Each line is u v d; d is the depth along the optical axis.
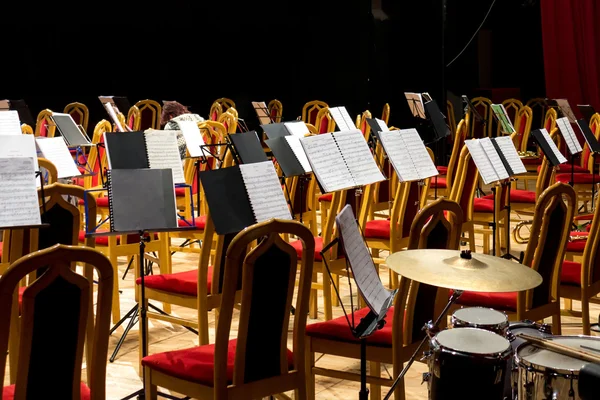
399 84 10.93
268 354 2.48
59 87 10.83
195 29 11.70
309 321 4.35
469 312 2.59
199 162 4.99
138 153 3.51
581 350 2.21
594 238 3.41
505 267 2.38
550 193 3.09
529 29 10.63
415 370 3.68
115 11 11.08
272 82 12.11
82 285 2.01
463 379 2.15
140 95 11.52
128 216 2.79
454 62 10.48
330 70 11.68
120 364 3.70
